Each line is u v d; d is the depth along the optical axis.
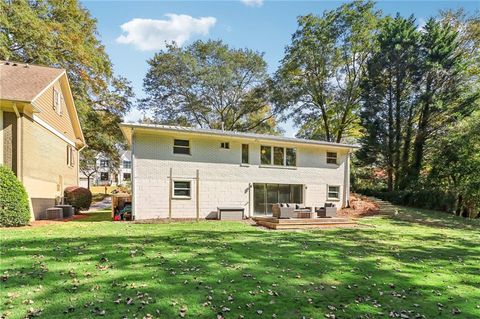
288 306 4.64
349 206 19.97
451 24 24.02
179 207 15.55
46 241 8.33
